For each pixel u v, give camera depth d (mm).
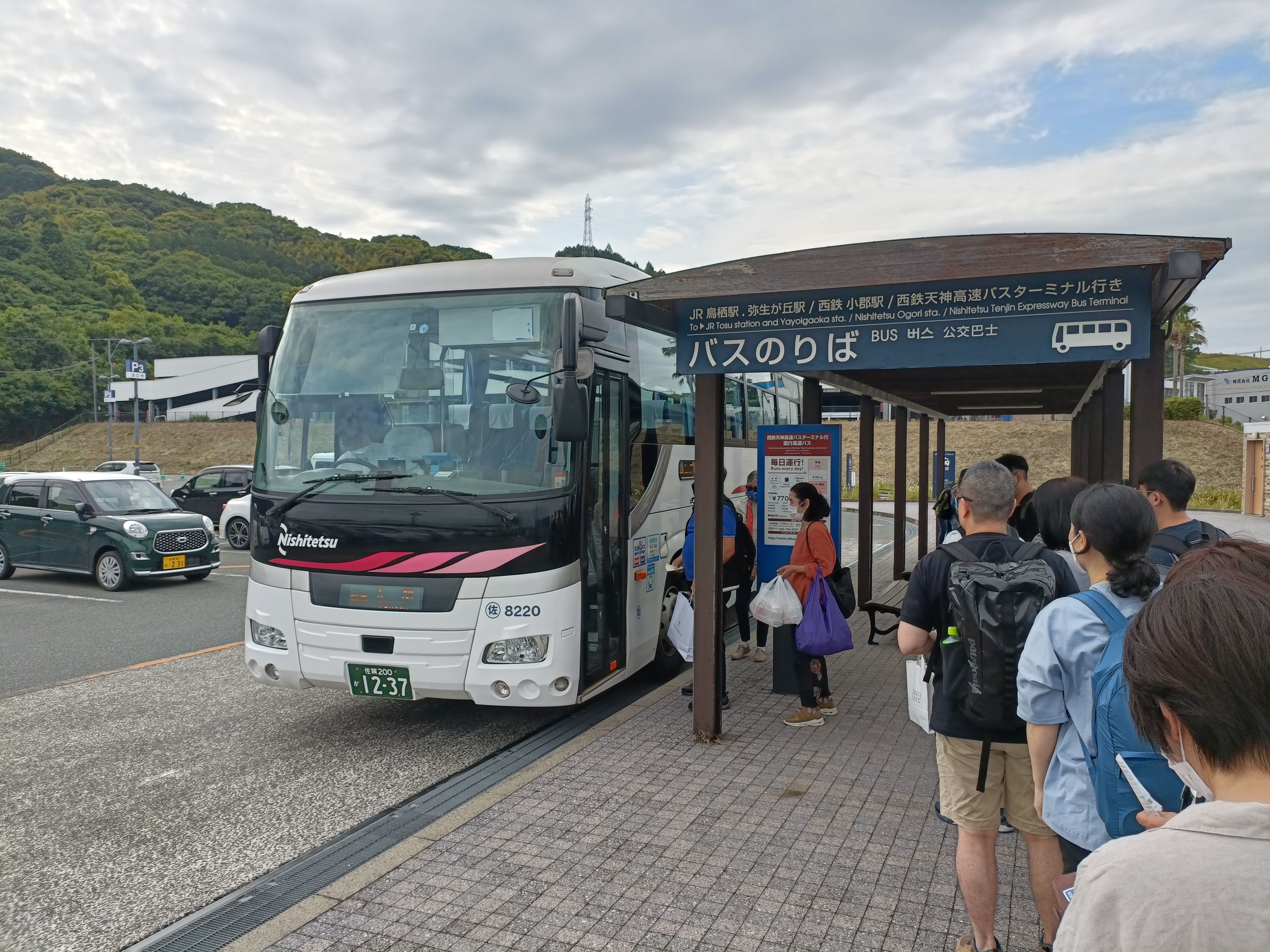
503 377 6160
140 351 111375
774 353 5586
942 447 18719
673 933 3670
